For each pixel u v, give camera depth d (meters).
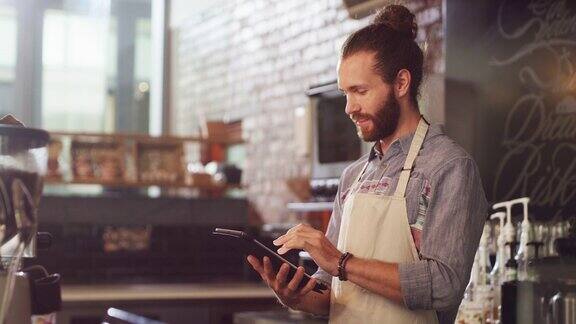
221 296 4.92
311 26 5.62
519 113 3.48
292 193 5.82
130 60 7.99
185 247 6.02
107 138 6.29
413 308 2.12
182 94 7.94
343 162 4.37
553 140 3.31
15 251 1.73
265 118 6.34
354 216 2.29
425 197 2.19
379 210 2.24
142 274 5.91
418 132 2.26
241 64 6.77
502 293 2.88
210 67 7.36
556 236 3.02
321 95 4.48
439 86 3.89
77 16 7.80
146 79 8.06
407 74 2.23
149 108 8.07
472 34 3.71
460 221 2.11
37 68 7.64
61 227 5.72
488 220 3.20
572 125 3.22
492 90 3.62
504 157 3.55
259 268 2.31
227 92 7.04
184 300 4.86
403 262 2.19
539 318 2.73
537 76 3.40
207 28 7.41
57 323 4.62
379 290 2.12
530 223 3.15
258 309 4.99
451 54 3.80
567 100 3.25
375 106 2.21
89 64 7.84
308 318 3.65
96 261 5.79
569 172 3.23
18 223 1.71
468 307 3.01
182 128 7.91
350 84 2.22
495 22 3.61
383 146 2.35
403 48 2.23
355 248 2.27
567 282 2.65
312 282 2.29
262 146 6.38
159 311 4.80
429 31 4.09
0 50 7.55
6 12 7.56
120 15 7.94
